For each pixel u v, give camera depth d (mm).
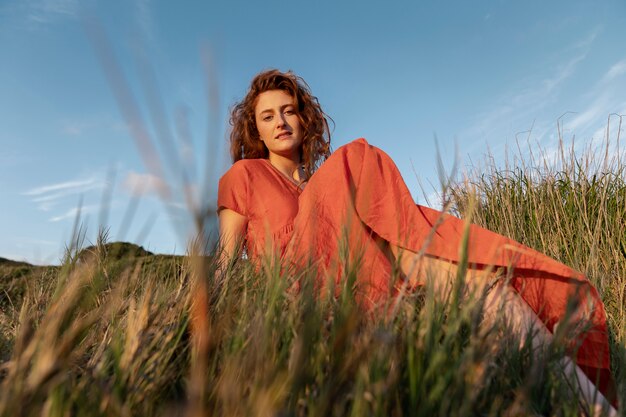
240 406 644
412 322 924
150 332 981
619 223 3240
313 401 711
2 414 598
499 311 1003
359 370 710
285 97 2270
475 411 791
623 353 1539
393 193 1526
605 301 2543
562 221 3508
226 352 849
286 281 1100
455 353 820
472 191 897
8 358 965
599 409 1030
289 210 1845
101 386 730
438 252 1411
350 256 1111
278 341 852
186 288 1164
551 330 1344
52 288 1300
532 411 862
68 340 717
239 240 1766
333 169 1561
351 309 856
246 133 2412
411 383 729
